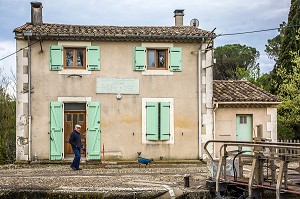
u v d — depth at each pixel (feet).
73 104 61.62
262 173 36.81
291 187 35.29
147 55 63.10
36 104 60.75
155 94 62.75
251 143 37.91
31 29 60.44
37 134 60.59
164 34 61.62
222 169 40.96
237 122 64.34
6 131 78.48
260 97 64.08
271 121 64.39
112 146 61.67
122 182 43.73
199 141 62.95
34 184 42.22
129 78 62.28
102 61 61.93
